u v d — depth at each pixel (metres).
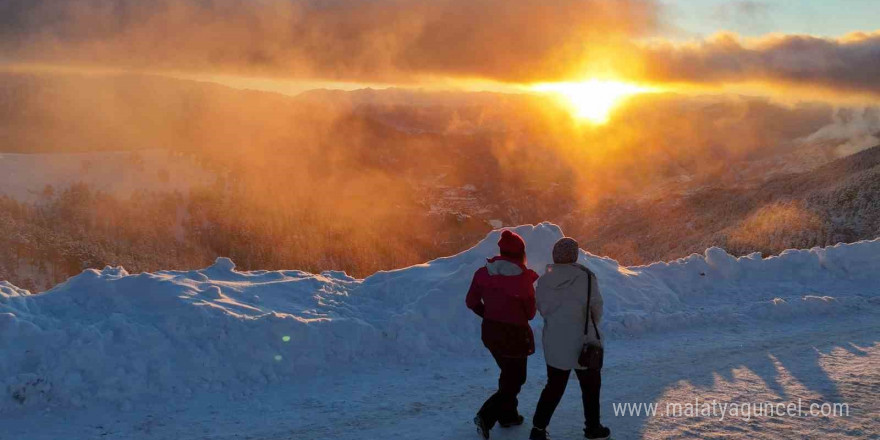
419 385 5.68
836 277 9.87
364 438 4.55
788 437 4.50
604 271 8.45
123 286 6.51
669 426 4.71
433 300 6.96
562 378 4.41
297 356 5.92
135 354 5.47
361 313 7.05
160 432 4.64
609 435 4.52
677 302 8.47
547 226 8.74
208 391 5.38
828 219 114.12
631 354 6.56
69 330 5.52
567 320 4.35
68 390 5.07
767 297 8.90
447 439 4.54
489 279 4.53
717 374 5.91
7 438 4.50
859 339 7.05
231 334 5.86
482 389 5.59
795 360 6.30
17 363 5.21
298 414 4.99
